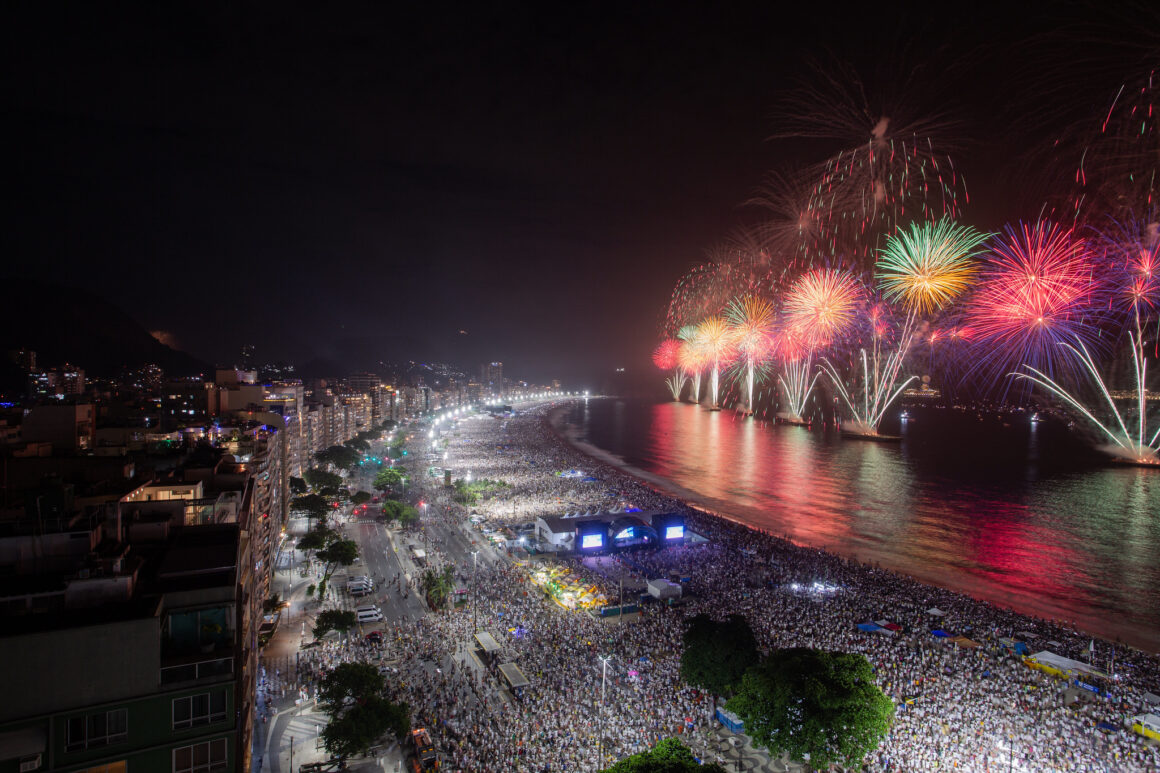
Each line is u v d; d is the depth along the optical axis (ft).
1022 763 185.88
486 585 354.74
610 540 439.22
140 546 173.78
